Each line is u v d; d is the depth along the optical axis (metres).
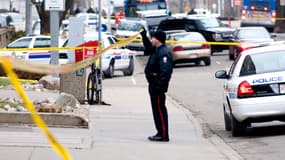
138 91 57.59
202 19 103.94
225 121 36.38
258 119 32.84
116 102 48.66
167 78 31.22
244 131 34.00
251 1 131.38
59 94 44.59
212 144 31.98
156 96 31.50
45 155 25.97
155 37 30.98
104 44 70.06
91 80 46.34
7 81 50.06
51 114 34.41
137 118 40.38
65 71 15.21
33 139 29.33
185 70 82.25
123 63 74.81
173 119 41.09
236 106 32.81
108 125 36.75
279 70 33.34
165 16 127.62
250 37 87.06
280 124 38.78
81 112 40.72
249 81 32.75
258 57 34.50
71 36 46.56
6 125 33.41
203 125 39.28
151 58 31.33
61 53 62.81
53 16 51.41
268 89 32.59
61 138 30.34
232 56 92.75
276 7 137.38
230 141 33.03
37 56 67.12
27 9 88.38
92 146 29.08
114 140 31.25
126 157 26.95
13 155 25.80
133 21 110.00
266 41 84.88
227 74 36.38
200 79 70.88
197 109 47.25
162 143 31.39
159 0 133.75
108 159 26.28
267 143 32.00
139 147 29.66
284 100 32.41
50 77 51.81
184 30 104.31
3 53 65.81
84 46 46.31
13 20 148.25
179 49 84.88
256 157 28.47
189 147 30.62
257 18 131.25
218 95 56.16
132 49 106.00
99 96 46.38
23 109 35.50
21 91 13.93
